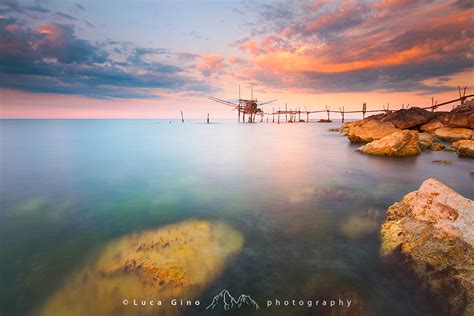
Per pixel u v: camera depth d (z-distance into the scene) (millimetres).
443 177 13336
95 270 5574
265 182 13008
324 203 9680
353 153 22125
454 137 27203
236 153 23766
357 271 5484
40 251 6469
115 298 4797
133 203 9930
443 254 5047
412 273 5133
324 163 18000
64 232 7469
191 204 9789
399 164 16781
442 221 5633
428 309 4402
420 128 31375
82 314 4590
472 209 5512
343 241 6746
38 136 43031
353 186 11938
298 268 5648
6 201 10172
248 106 105125
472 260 4695
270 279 5289
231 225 7816
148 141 35094
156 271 5238
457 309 4246
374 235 6906
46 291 5109
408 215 6512
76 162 18859
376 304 4551
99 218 8453
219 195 10914
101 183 12953
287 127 80062
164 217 8500
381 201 9781
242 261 5895
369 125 27953
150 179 13797
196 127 82500
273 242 6766
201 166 17469
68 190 11719
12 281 5410
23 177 14148
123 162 18938
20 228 7758
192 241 6605
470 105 30484
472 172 14055
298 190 11445
